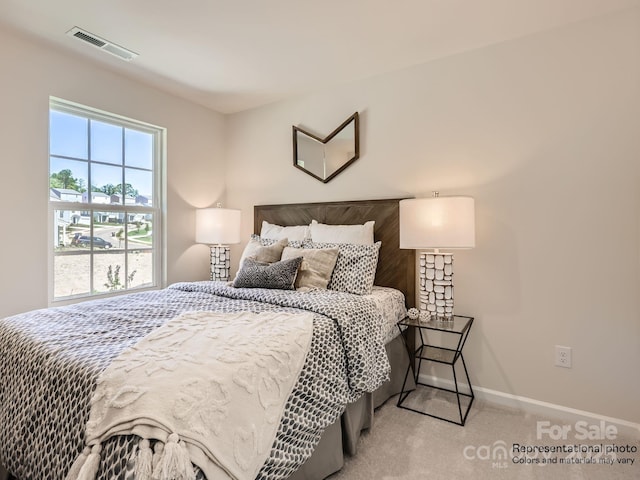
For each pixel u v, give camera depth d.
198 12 1.94
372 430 1.92
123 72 2.65
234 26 2.07
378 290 2.43
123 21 2.02
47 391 1.15
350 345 1.64
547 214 2.10
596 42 1.96
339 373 1.56
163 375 1.02
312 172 3.01
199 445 0.90
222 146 3.57
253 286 2.26
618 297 1.92
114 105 2.67
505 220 2.23
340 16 1.97
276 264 2.26
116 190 2.81
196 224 3.29
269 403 1.15
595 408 1.97
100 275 2.71
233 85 2.89
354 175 2.82
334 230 2.70
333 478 1.53
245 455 1.02
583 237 2.00
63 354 1.19
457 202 2.04
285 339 1.34
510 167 2.21
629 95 1.88
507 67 2.21
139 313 1.68
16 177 2.19
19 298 2.22
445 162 2.43
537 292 2.13
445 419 2.04
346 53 2.38
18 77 2.19
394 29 2.10
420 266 2.28
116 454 0.87
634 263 1.88
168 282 3.10
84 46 2.29
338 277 2.37
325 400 1.44
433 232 2.08
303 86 2.91
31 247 2.27
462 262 2.37
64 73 2.39
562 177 2.06
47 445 1.10
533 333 2.15
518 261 2.19
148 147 3.04
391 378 2.27
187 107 3.22
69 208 2.52
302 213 3.05
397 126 2.62
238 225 3.27
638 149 1.86
